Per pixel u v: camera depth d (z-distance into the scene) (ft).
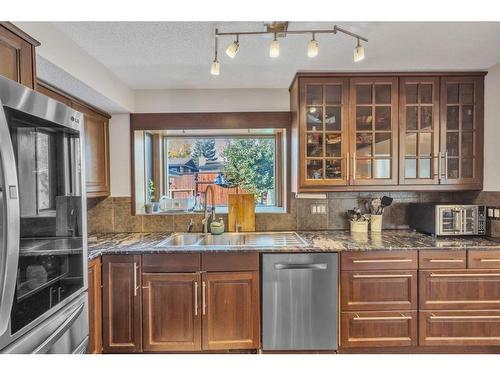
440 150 7.78
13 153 3.00
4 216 2.82
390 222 9.11
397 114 7.73
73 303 4.27
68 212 4.17
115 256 6.93
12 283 2.93
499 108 7.53
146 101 9.05
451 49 6.48
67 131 4.14
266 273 6.89
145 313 6.95
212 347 6.97
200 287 6.95
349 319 6.91
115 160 9.07
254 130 9.50
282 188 9.84
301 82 7.77
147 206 9.29
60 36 5.38
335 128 7.88
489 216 7.73
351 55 6.75
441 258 6.87
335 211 9.11
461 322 6.84
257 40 5.97
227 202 9.75
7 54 3.90
